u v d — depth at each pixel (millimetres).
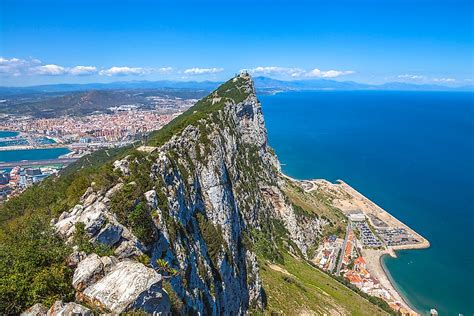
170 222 57969
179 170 81312
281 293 107625
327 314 105688
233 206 108250
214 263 76188
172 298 43469
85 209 45625
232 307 79812
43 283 31766
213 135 112125
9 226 51969
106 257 36406
